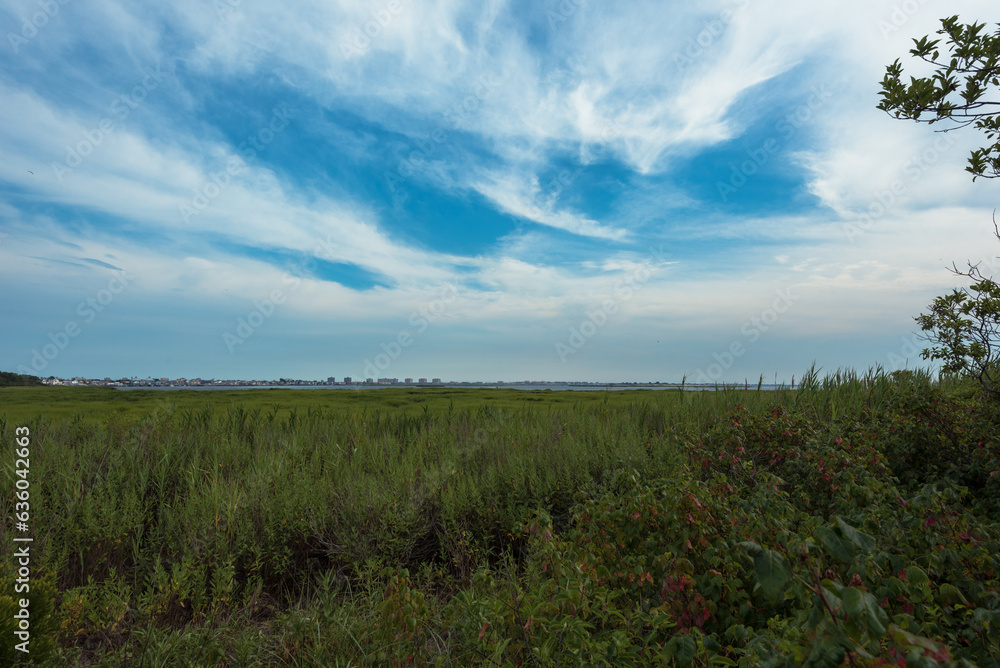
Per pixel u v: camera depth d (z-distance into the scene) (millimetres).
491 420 8031
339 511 4695
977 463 4898
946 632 2270
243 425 7363
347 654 2980
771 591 1746
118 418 6879
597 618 3070
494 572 4078
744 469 4719
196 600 3523
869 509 3502
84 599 3232
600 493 4906
